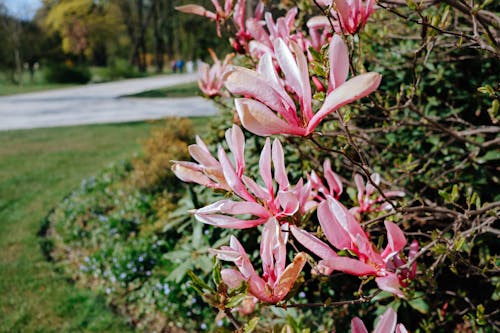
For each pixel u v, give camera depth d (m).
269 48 1.22
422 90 2.60
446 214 1.71
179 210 3.50
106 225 4.65
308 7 1.66
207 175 0.90
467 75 2.63
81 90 22.22
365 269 0.79
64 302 3.58
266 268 0.80
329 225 0.79
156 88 21.36
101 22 37.72
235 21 1.50
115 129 10.34
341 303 0.99
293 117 0.76
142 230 4.46
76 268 4.15
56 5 37.88
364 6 1.01
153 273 3.72
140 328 3.28
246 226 0.85
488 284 2.42
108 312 3.46
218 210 0.83
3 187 6.30
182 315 3.26
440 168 2.21
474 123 2.67
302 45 1.28
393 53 2.52
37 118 12.79
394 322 0.78
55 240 4.73
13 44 28.30
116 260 3.90
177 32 40.94
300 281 0.80
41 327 3.27
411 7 1.19
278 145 0.82
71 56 40.09
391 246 0.80
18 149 8.59
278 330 0.86
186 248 3.14
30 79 30.61
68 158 7.74
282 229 0.85
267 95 0.76
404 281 0.98
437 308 2.30
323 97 0.91
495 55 1.27
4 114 13.73
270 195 0.85
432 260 2.42
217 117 4.10
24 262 4.21
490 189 2.45
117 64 31.80
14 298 3.63
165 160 5.30
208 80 1.90
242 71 0.77
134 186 5.48
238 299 0.76
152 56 50.09
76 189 6.10
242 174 0.85
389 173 2.19
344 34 0.99
